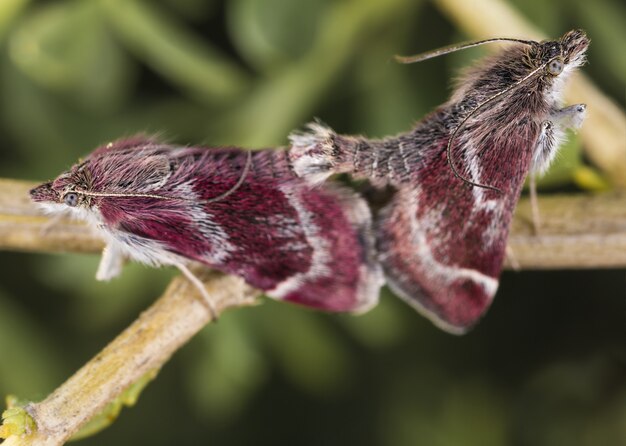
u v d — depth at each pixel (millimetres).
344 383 110
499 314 108
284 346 102
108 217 85
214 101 104
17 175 105
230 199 85
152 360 83
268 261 86
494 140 84
